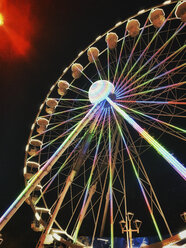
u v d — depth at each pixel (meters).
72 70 21.09
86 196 16.67
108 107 17.11
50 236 14.68
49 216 16.28
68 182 15.81
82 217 16.61
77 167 16.02
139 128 14.03
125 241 19.66
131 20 19.09
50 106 20.62
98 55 20.02
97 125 17.34
